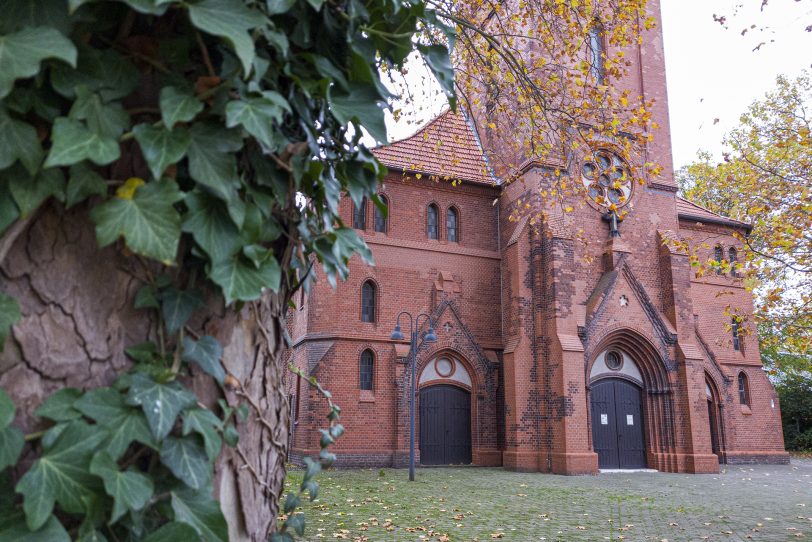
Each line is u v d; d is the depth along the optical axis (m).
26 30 1.29
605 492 14.36
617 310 21.31
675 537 9.02
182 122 1.59
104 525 1.39
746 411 25.27
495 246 23.62
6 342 1.38
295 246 2.26
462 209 23.61
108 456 1.33
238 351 1.88
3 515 1.27
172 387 1.52
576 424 19.31
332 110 1.97
